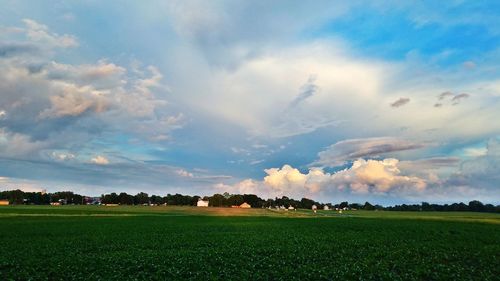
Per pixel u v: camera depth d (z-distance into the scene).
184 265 31.77
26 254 36.25
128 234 56.38
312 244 46.06
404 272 30.28
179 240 49.31
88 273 28.64
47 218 87.06
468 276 28.44
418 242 48.41
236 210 187.38
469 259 36.16
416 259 35.78
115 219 89.56
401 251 40.56
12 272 28.33
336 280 27.38
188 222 84.56
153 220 89.44
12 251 38.16
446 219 104.31
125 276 27.80
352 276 28.70
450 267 31.88
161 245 44.47
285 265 32.59
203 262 33.19
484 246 44.50
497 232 61.94
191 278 27.17
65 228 63.62
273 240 50.06
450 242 48.56
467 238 53.03
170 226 72.25
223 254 37.81
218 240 49.69
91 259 34.12
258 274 28.36
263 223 84.19
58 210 128.50
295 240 50.06
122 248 41.84
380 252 39.78
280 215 137.88
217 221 89.94
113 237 52.00
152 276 27.77
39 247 41.19
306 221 92.12
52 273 28.69
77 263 32.12
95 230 61.41
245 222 87.56
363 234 58.78
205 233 59.66
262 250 40.53
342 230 66.12
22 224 69.88
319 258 36.09
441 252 39.94
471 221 94.38
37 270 29.56
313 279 27.64
